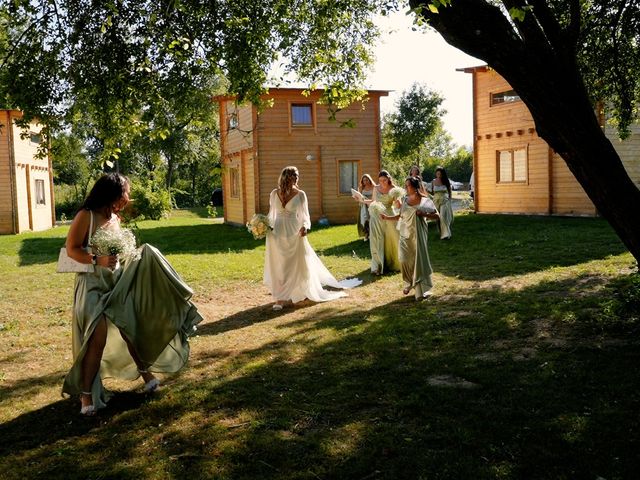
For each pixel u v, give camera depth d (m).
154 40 6.78
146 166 40.12
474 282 9.14
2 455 3.75
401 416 4.10
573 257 10.74
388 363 5.29
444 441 3.67
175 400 4.62
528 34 5.27
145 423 4.21
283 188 8.32
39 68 6.98
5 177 23.00
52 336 7.14
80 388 4.39
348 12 8.66
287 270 8.35
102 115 7.49
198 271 11.64
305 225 8.35
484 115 23.41
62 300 9.34
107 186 4.49
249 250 15.20
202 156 43.69
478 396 4.38
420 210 8.14
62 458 3.68
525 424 3.84
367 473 3.34
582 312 6.49
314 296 8.57
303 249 8.38
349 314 7.56
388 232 10.68
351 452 3.58
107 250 4.39
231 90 7.82
